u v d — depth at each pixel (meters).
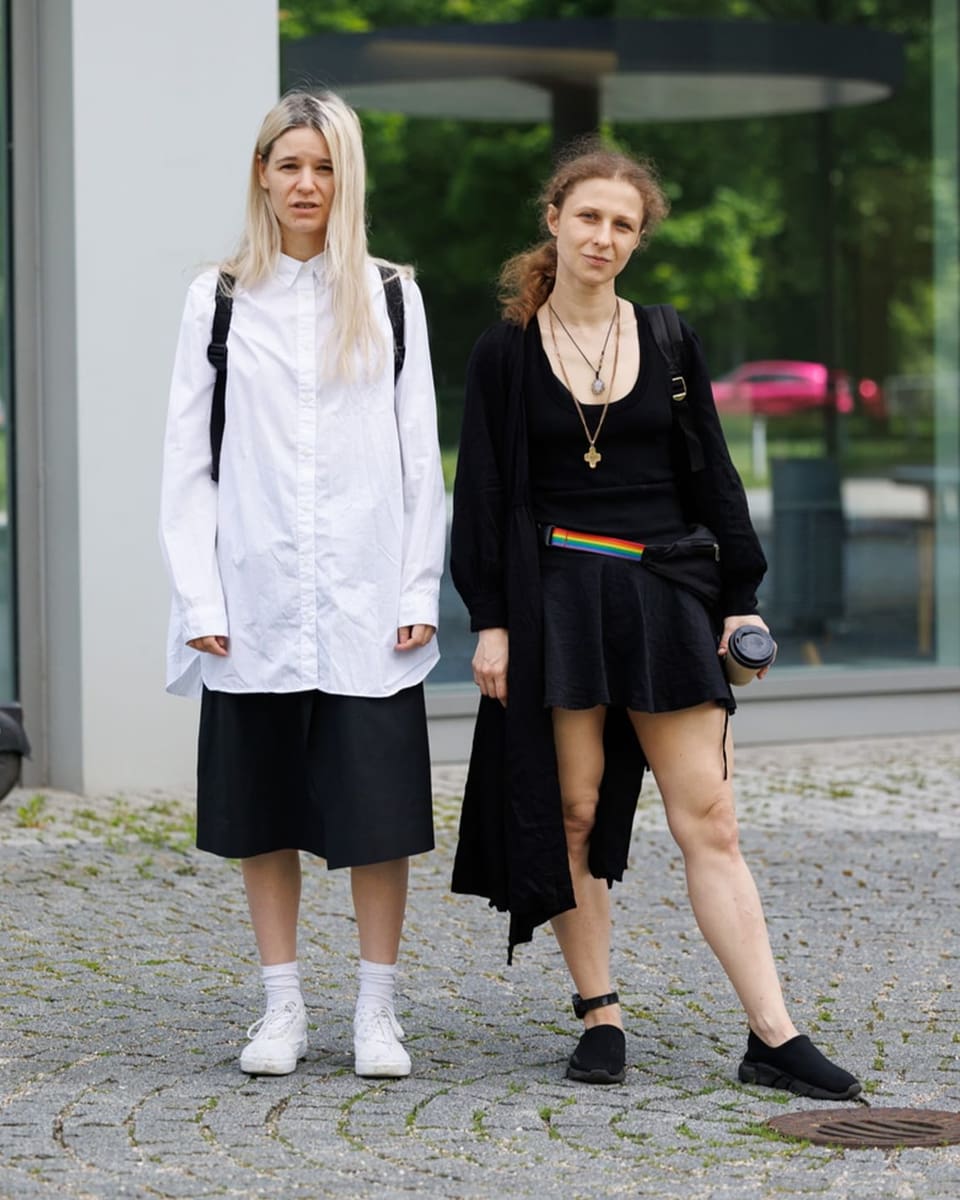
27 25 9.38
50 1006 5.80
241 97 9.47
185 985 6.07
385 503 5.05
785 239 11.67
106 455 9.28
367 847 4.98
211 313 5.07
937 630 11.82
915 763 10.48
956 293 11.89
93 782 9.36
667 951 6.52
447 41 10.94
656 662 4.96
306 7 10.51
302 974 6.18
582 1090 5.01
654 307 5.09
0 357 9.54
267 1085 5.03
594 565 4.96
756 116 11.61
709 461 5.05
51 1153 4.48
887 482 11.79
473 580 5.05
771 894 7.43
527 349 5.03
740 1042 5.47
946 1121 4.75
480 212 11.12
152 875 7.68
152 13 9.26
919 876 7.74
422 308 5.20
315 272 5.07
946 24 11.81
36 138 9.45
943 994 5.98
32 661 9.59
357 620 5.00
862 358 11.78
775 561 11.56
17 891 7.38
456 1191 4.25
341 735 5.01
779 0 11.61
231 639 5.05
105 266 9.23
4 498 9.57
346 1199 4.19
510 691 4.98
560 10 11.20
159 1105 4.85
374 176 10.88
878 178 11.77
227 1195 4.21
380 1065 5.05
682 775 5.07
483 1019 5.70
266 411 5.02
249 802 5.10
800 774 10.13
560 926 5.18
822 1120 4.76
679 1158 4.48
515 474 5.00
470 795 5.14
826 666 11.62
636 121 11.45
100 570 9.30
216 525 5.10
